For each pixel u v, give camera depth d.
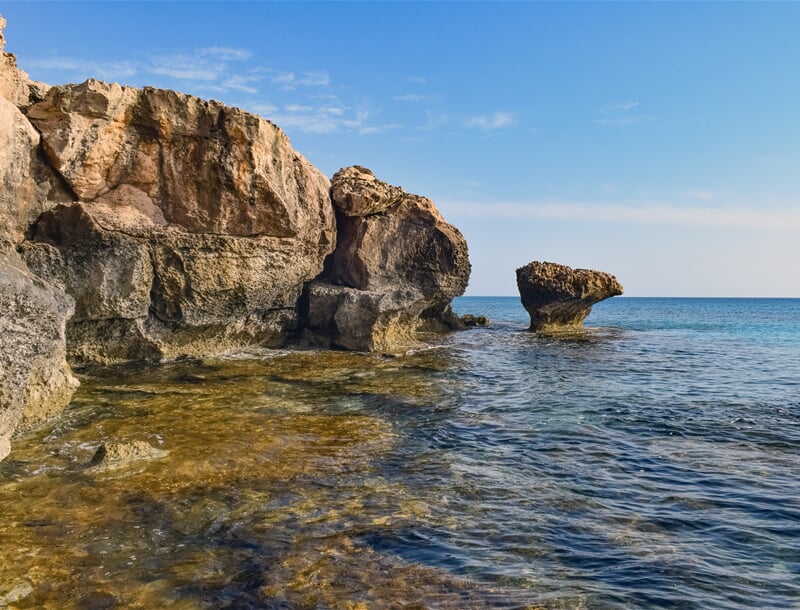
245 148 19.08
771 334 43.88
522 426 12.85
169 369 17.83
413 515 7.68
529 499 8.40
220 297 19.77
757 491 8.88
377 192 26.64
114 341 17.88
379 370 19.73
